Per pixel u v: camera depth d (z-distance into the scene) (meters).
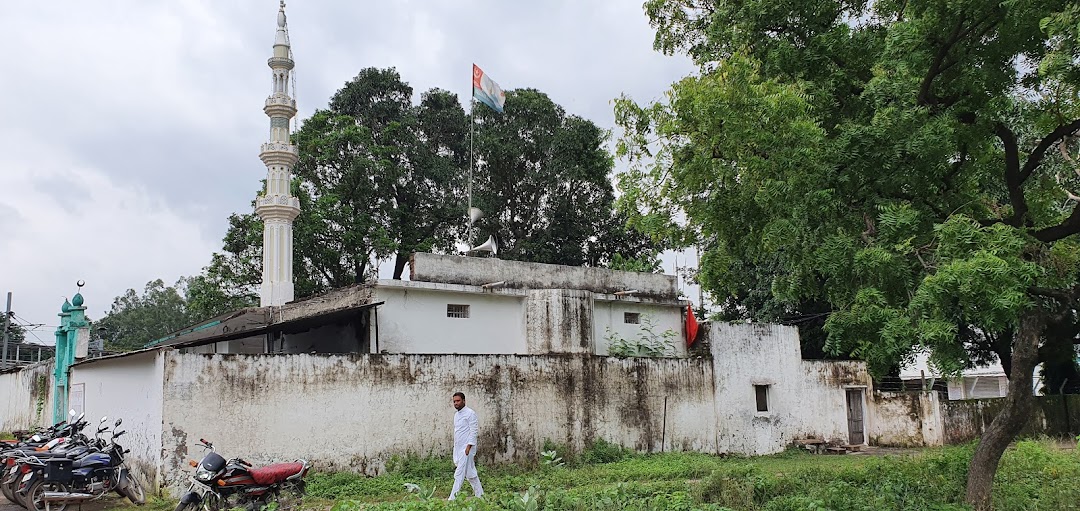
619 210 10.98
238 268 32.12
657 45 12.56
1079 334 24.70
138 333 58.59
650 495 11.17
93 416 16.47
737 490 10.59
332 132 33.97
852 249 8.67
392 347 16.25
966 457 12.07
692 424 18.69
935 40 9.09
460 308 17.41
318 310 18.27
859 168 8.95
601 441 17.02
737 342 19.95
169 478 12.20
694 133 9.95
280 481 10.78
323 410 13.84
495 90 25.48
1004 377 33.72
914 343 8.06
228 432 12.84
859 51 10.05
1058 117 9.55
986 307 7.37
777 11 10.18
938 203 9.46
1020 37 9.00
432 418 15.03
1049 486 11.05
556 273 18.92
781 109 9.17
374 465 14.21
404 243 35.25
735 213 10.52
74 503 11.45
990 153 10.12
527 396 16.31
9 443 12.97
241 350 19.86
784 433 20.14
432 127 37.97
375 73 37.78
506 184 36.56
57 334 21.39
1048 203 10.93
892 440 21.72
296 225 31.59
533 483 10.79
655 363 18.41
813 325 27.39
